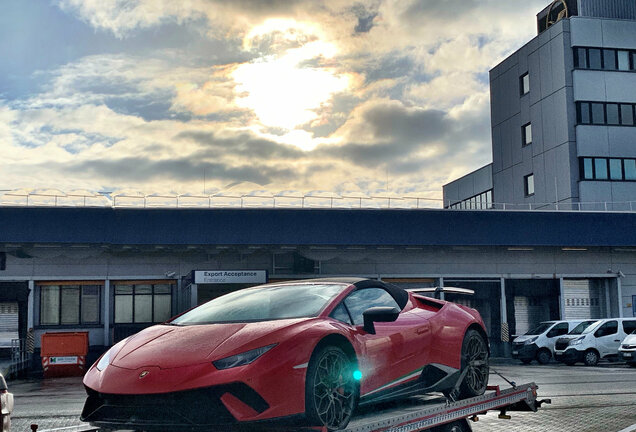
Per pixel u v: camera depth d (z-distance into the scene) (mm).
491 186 55656
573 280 36500
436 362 6465
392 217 34188
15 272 31266
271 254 33812
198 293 30641
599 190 43500
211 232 32469
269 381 4691
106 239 31516
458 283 35281
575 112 44250
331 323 5363
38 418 10844
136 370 4816
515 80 49938
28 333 30734
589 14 45781
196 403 4613
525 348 28422
